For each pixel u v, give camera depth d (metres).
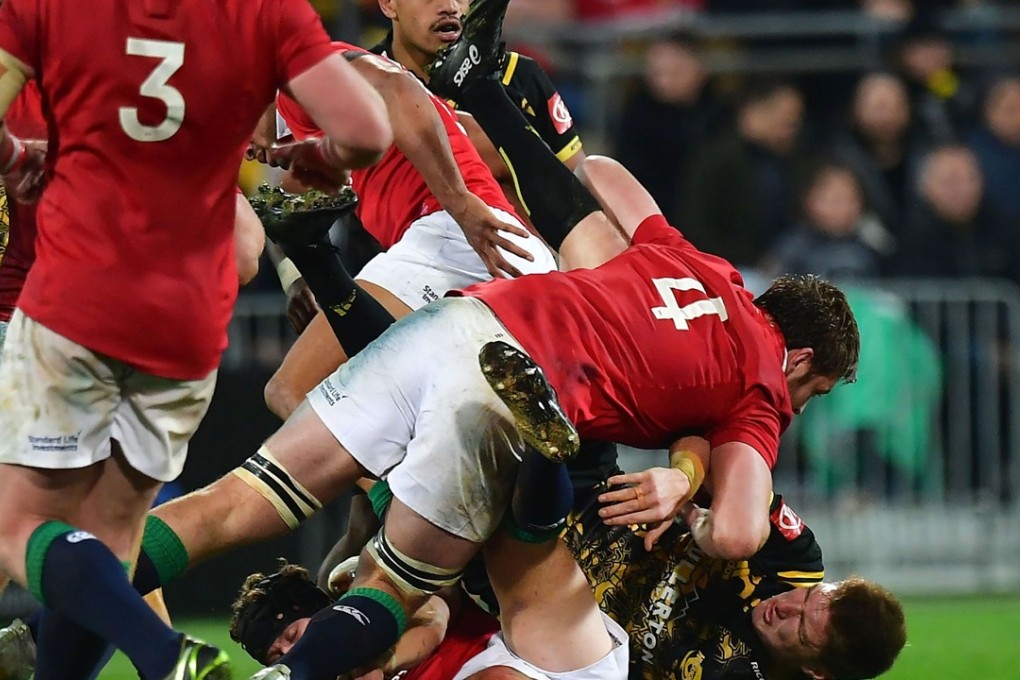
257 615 15.73
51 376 12.37
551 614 15.05
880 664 15.40
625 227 17.64
